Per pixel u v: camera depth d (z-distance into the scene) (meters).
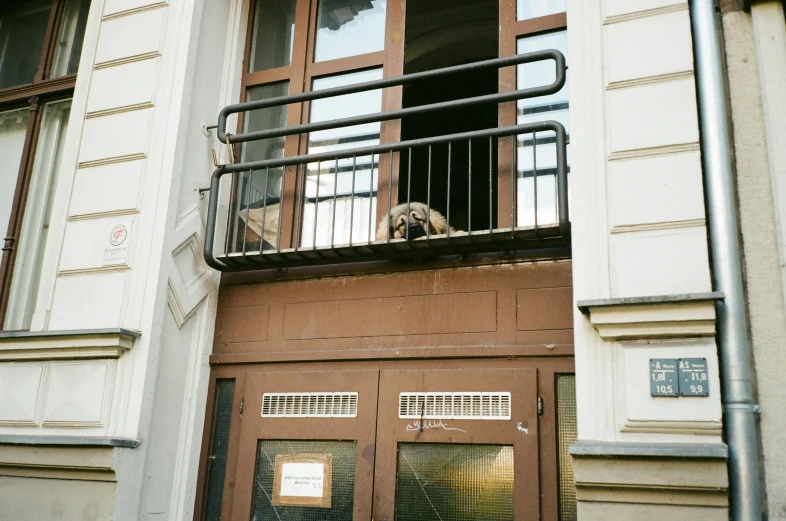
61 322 4.10
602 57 3.50
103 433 3.79
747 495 2.82
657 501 2.91
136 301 3.97
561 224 3.49
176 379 4.08
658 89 3.36
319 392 3.98
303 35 4.71
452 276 3.92
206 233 4.20
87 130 4.44
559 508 3.39
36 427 3.92
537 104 4.04
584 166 3.38
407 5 5.53
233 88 4.69
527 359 3.65
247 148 4.62
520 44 4.19
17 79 5.21
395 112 3.95
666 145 3.28
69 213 4.31
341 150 4.05
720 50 3.42
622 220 3.25
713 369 2.95
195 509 4.04
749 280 3.10
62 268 4.20
